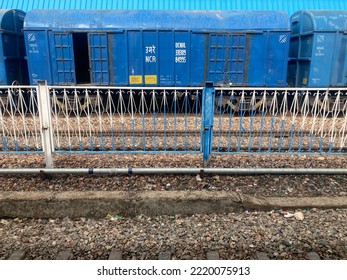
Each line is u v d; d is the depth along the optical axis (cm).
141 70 1102
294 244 330
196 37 1080
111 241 339
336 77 1096
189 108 1077
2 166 505
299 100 951
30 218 391
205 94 450
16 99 816
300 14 1170
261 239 339
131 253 319
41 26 1070
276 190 436
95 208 390
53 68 1094
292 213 388
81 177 462
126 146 620
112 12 1104
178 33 1078
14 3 1493
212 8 1520
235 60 1091
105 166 510
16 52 1191
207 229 360
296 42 1205
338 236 342
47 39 1076
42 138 459
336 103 550
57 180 454
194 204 393
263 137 683
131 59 1096
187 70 1104
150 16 1089
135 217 391
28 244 334
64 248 327
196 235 349
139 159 539
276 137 686
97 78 1104
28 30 1070
